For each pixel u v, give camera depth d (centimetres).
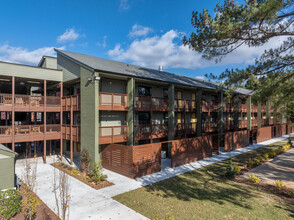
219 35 909
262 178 1184
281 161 1611
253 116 3481
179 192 959
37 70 1536
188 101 2083
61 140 1645
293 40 938
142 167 1226
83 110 1394
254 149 2177
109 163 1358
